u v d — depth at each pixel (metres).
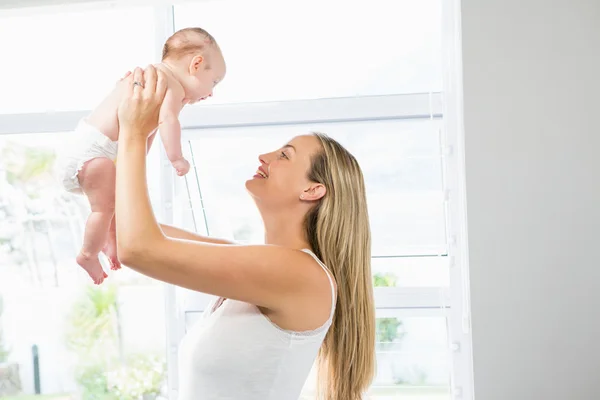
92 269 1.92
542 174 2.18
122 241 1.48
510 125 2.20
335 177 1.73
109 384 2.77
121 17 2.63
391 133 2.51
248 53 2.57
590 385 2.14
